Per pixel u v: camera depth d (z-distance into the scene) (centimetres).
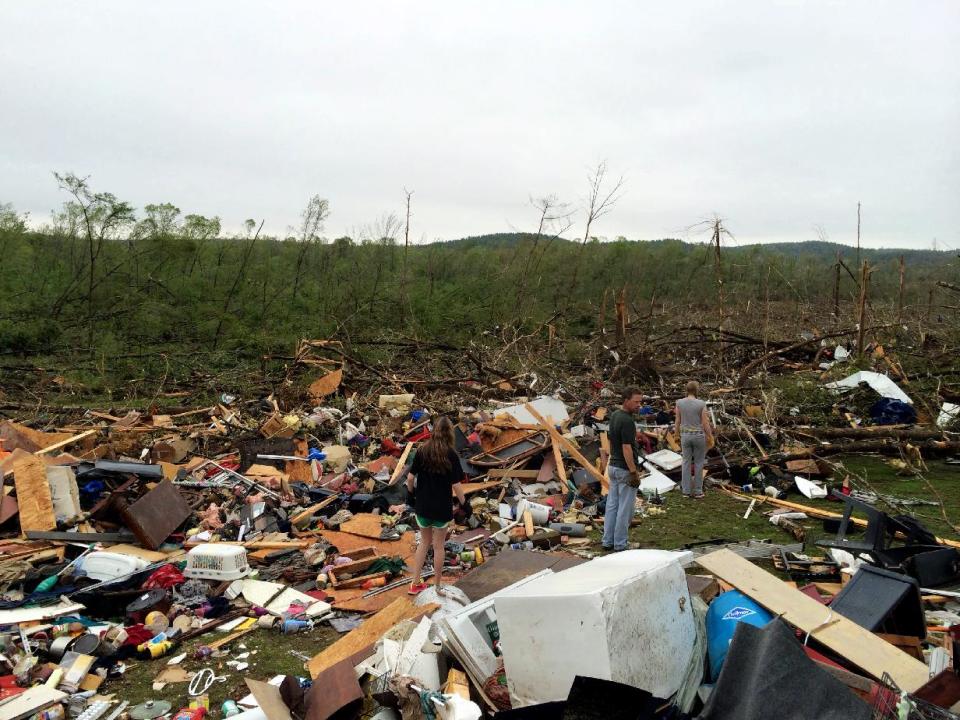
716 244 2105
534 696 438
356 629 595
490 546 846
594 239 4453
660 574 459
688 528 930
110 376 2086
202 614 653
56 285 3036
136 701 521
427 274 3791
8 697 502
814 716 356
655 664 436
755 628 402
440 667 494
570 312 3516
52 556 754
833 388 1557
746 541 844
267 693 469
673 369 2003
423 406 1558
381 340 2503
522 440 1184
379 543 837
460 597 636
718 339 2080
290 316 2967
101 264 3195
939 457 1325
